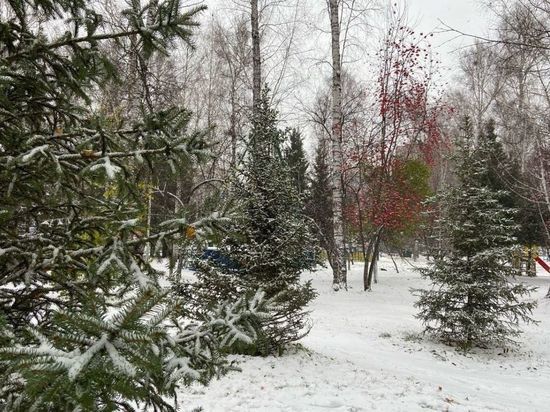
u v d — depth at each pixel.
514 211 10.86
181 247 2.29
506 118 14.88
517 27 7.10
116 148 2.36
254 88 14.34
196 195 11.67
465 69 19.67
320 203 22.19
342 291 17.56
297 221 7.97
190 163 2.28
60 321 1.37
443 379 7.45
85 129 2.31
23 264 2.19
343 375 6.75
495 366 9.00
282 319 8.30
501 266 10.62
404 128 18.02
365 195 20.09
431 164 20.08
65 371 1.25
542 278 24.88
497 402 6.14
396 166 18.56
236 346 2.00
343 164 18.75
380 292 18.03
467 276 10.56
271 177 7.78
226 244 7.28
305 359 7.50
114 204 2.50
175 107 2.37
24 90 2.42
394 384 6.50
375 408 5.31
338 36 16.64
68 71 2.45
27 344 1.66
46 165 2.12
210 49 19.38
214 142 2.30
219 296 6.89
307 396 5.58
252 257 7.12
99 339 1.35
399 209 18.19
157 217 2.58
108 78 2.70
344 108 19.23
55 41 2.29
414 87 17.39
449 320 10.38
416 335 11.30
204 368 1.95
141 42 2.37
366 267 18.34
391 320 13.35
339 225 17.28
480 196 10.78
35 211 2.44
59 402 1.37
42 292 2.19
